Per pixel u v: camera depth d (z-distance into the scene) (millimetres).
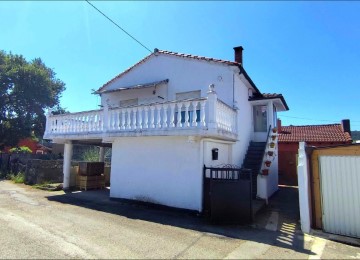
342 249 5906
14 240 5719
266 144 12969
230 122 10203
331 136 19500
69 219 7691
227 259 5070
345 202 7195
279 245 5980
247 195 7883
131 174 11016
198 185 9109
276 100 13508
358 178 7117
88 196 12078
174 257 5090
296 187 17438
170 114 9273
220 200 7844
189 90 12039
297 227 7582
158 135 9430
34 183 15391
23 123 31797
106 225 7195
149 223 7590
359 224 6945
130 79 14273
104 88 15391
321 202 7492
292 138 20047
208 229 7117
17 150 27625
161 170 10156
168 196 9812
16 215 7902
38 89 33219
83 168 14336
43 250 5203
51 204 9891
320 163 7672
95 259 4867
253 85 13172
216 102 8555
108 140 11664
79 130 12141
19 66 32219
